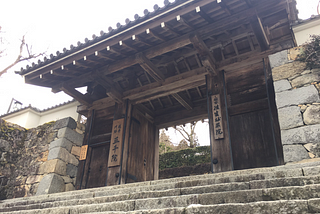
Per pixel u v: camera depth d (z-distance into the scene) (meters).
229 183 3.61
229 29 6.95
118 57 7.96
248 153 6.56
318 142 4.63
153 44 7.54
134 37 6.82
